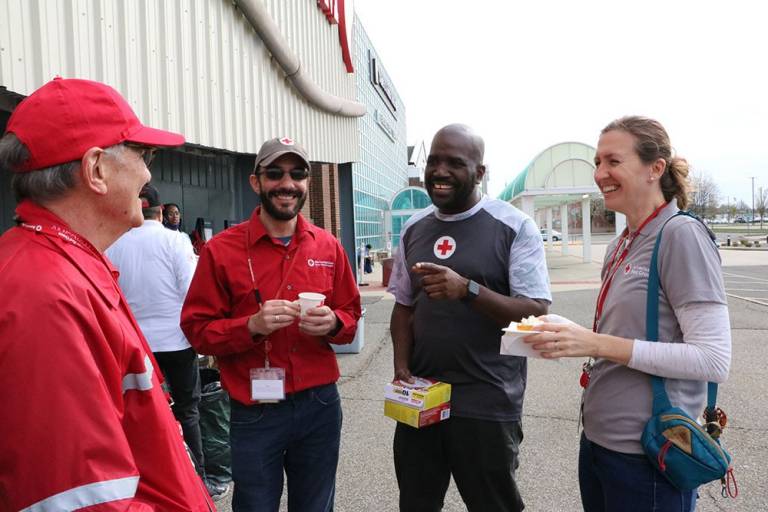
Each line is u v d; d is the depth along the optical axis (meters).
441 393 2.19
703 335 1.58
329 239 2.52
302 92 7.15
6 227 3.91
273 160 2.21
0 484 0.94
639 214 1.80
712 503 3.18
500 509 2.26
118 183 1.22
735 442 4.05
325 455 2.37
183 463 1.27
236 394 2.23
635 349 1.62
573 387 5.59
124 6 3.53
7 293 0.98
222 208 7.34
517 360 2.33
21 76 2.66
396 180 41.06
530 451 3.99
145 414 1.18
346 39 9.06
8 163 1.15
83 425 0.96
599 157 1.85
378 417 4.79
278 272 2.31
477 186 2.40
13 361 0.94
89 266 1.15
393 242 28.17
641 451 1.68
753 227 69.12
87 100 1.18
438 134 2.33
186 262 3.22
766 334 7.99
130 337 1.18
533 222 2.36
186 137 4.37
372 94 29.08
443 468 2.38
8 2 2.57
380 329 9.14
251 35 5.65
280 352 2.24
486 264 2.29
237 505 2.21
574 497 3.31
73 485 0.94
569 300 12.26
